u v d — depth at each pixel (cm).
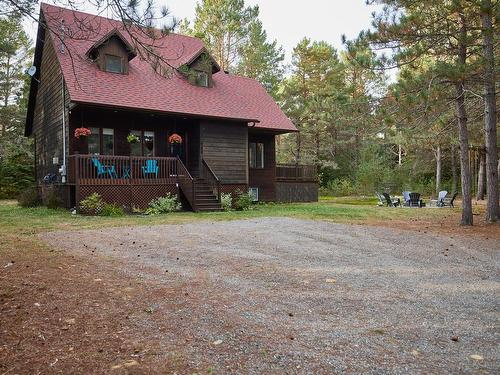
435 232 1132
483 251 860
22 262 667
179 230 1091
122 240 918
